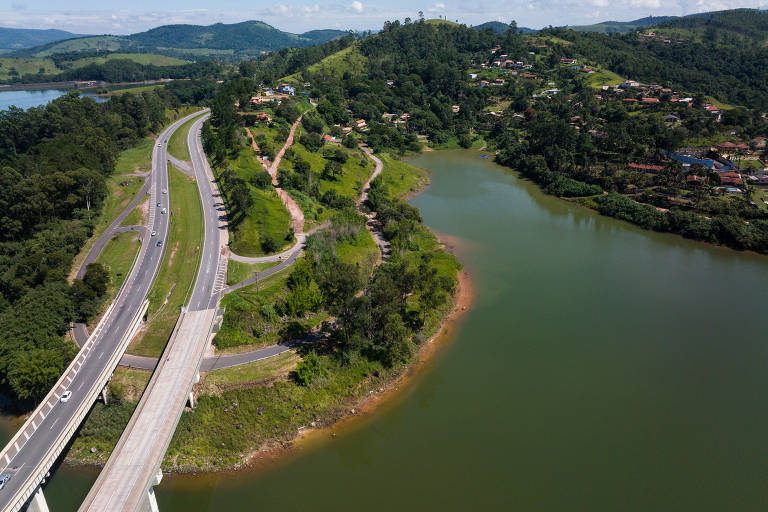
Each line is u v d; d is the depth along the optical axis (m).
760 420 86.81
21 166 168.25
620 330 113.56
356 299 98.06
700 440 82.38
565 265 147.12
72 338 101.00
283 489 73.00
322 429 84.56
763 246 153.75
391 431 84.19
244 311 105.06
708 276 139.88
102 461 77.94
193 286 117.25
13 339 91.56
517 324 115.69
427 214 190.50
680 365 101.56
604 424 85.88
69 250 132.00
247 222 145.75
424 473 75.75
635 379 97.44
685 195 187.38
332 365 96.19
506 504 70.44
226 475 75.50
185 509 69.88
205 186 182.50
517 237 168.88
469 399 91.75
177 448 79.00
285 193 174.50
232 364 93.94
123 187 181.00
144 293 115.50
